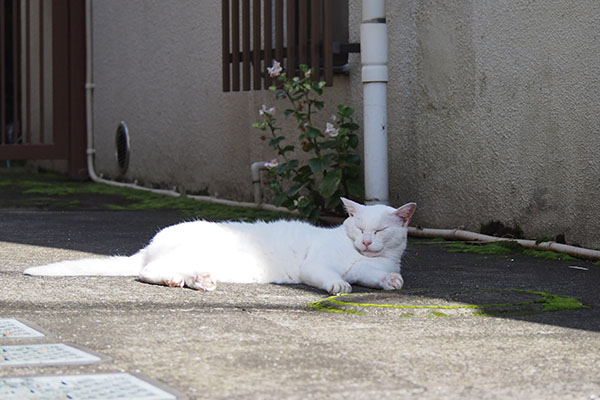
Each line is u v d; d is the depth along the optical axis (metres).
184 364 2.92
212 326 3.57
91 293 4.32
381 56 7.18
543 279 5.05
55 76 12.80
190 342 3.26
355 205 4.86
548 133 6.14
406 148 7.55
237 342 3.27
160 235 4.90
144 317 3.74
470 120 6.83
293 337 3.39
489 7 6.59
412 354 3.12
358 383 2.73
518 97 6.38
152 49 11.71
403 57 7.52
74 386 2.63
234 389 2.64
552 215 6.14
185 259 4.67
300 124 7.73
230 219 8.45
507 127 6.48
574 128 5.92
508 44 6.45
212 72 10.27
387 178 7.29
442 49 7.09
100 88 13.16
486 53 6.64
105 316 3.75
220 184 10.31
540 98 6.19
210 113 10.39
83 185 12.49
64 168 14.34
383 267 4.81
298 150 8.77
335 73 8.16
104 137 13.13
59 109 12.83
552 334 3.51
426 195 7.36
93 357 2.98
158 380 2.72
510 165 6.48
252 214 8.91
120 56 12.58
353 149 8.02
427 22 7.23
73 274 4.84
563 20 5.98
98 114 13.26
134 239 6.88
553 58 6.07
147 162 12.04
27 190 11.57
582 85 5.85
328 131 7.47
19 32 14.91
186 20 10.80
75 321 3.62
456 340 3.37
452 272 5.33
